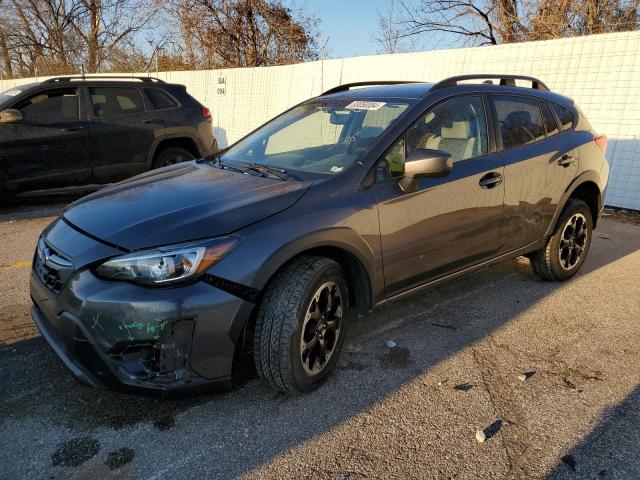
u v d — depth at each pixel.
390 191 3.12
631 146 7.43
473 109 3.79
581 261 4.74
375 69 9.91
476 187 3.58
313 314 2.77
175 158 8.27
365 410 2.75
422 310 4.02
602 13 13.68
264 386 2.96
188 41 20.91
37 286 2.79
